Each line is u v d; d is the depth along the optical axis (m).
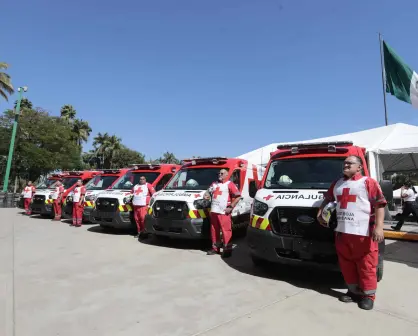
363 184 4.18
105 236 9.15
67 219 13.22
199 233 7.13
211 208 6.91
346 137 12.71
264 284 4.98
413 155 12.66
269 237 5.05
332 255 4.62
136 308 3.98
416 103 9.53
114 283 4.94
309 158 5.96
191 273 5.52
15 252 6.97
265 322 3.62
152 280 5.10
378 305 4.17
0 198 20.66
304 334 3.35
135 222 9.18
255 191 6.25
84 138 51.16
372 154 10.55
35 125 25.64
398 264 6.31
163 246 7.77
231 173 8.24
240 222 8.33
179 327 3.47
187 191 7.68
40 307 3.98
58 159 25.89
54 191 13.47
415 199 9.86
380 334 3.37
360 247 4.11
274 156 6.35
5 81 27.61
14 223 11.84
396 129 11.47
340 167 5.62
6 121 24.34
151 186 8.88
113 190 10.08
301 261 4.84
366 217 4.14
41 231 9.96
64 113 51.44
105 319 3.65
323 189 5.23
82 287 4.73
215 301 4.24
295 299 4.35
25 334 3.27
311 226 4.79
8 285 4.78
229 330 3.41
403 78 9.93
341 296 4.36
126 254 6.91
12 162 25.44
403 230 10.23
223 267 5.93
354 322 3.65
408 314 3.89
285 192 5.34
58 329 3.39
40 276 5.25
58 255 6.74
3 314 3.75
